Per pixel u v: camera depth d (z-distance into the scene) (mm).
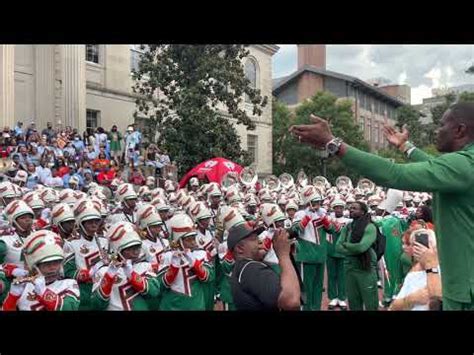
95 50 27844
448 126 3123
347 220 11258
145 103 26125
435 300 4453
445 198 3010
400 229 11156
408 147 3926
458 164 2840
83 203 7438
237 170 21656
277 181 19156
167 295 6562
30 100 23562
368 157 2820
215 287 9242
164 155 24359
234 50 25453
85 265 7141
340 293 11234
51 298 5395
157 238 8070
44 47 23984
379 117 59375
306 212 10953
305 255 10602
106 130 27984
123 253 5965
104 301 5785
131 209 10945
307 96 53969
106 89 28031
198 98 24516
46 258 5461
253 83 38375
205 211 9156
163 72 24875
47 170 17953
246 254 4082
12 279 6758
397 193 11734
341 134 40094
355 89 54281
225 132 25438
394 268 10828
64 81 24484
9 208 7668
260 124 38906
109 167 21234
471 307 2957
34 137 19719
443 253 3053
